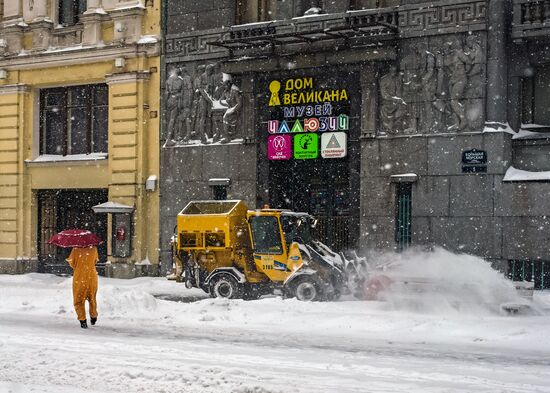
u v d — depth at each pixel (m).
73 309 17.66
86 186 31.44
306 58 26.17
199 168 28.58
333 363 11.00
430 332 14.24
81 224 32.25
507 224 22.97
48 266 32.72
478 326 14.50
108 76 30.44
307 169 27.25
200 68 28.73
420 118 24.50
